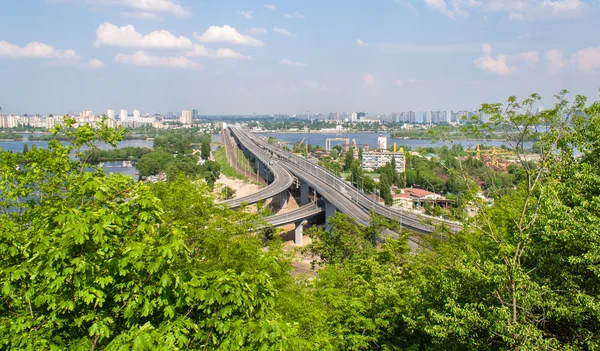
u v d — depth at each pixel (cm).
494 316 2548
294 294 3994
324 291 4116
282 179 19100
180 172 5150
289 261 4606
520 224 2742
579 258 2428
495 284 2730
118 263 1825
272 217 13225
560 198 2942
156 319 2034
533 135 2884
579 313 2378
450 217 4191
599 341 2291
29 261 1802
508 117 2888
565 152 2966
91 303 1903
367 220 12000
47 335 1744
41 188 3216
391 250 6372
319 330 3384
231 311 1909
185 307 2108
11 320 1809
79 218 1794
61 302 1762
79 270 1711
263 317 1995
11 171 3184
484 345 2664
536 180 2816
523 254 2922
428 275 4356
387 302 4138
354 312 3731
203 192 4881
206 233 4075
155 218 2106
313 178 18262
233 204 14475
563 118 2862
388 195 17075
